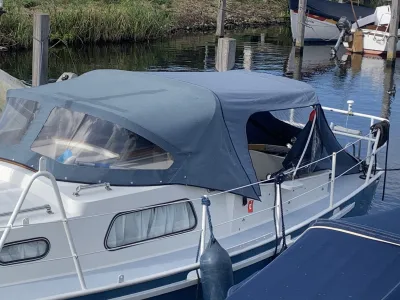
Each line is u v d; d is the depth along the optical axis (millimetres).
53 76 19266
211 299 5629
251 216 6594
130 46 25219
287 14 33344
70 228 5316
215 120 6289
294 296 4273
